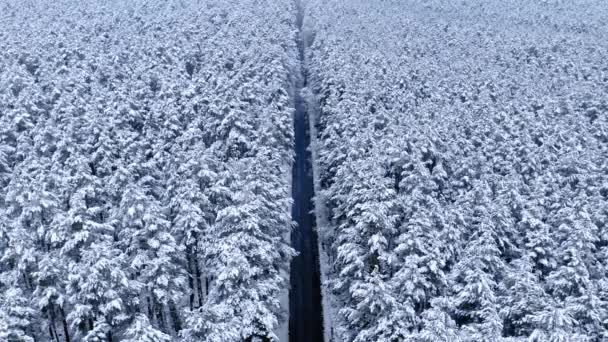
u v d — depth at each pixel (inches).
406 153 1683.1
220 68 2687.0
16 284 1100.5
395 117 2223.2
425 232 1210.0
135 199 1214.3
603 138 2288.4
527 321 983.6
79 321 1030.4
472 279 1054.4
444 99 2591.0
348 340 1239.5
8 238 1216.8
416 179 1518.2
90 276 1007.6
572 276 1122.7
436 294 1131.9
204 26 3531.0
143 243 1213.7
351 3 5241.1
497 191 1579.7
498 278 1176.8
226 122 1956.2
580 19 5103.3
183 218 1246.9
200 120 2065.7
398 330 1002.7
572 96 2682.1
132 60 2787.9
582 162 1833.2
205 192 1443.2
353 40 3572.8
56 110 2047.2
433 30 4269.2
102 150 1667.1
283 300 1518.2
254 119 2097.7
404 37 4042.8
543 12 5423.2
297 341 1368.1
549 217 1489.9
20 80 2303.2
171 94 2274.9
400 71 2817.4
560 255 1266.0
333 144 2050.9
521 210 1455.5
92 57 2733.8
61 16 3727.9
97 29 3425.2
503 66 3348.9
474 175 1697.8
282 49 3203.7
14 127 1915.6
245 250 1196.5
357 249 1258.6
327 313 1478.8
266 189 1422.2
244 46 3120.1
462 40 3882.9
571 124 2351.1
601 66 3307.1
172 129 1993.1
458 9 5408.5
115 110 2025.1
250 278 1151.6
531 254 1269.7
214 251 1203.9
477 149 1952.5
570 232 1285.7
